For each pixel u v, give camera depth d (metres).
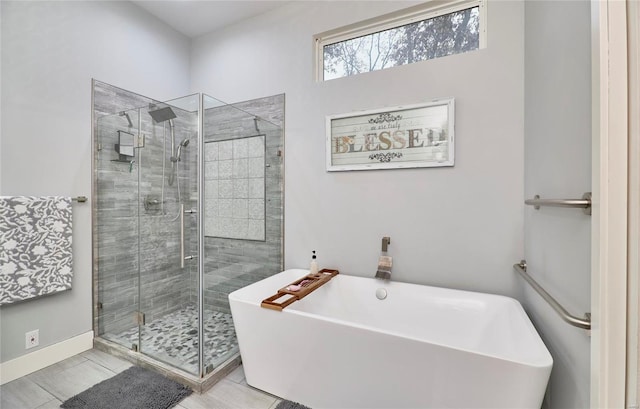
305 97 2.32
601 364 0.65
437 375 1.18
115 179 2.17
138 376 1.76
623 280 0.62
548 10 1.22
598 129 0.65
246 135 2.18
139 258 2.06
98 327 2.18
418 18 2.00
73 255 2.04
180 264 1.89
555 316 1.17
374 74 2.07
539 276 1.35
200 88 2.87
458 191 1.84
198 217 1.84
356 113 2.11
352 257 2.17
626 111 0.61
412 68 1.95
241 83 2.63
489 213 1.76
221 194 1.99
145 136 2.05
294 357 1.51
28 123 1.82
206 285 1.85
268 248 2.38
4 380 1.70
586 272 0.85
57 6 1.95
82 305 2.09
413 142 1.95
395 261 2.03
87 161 2.12
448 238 1.88
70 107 2.02
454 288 1.86
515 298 1.71
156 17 2.60
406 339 1.23
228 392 1.64
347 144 2.15
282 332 1.52
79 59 2.07
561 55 1.07
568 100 1.00
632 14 0.60
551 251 1.18
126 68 2.37
